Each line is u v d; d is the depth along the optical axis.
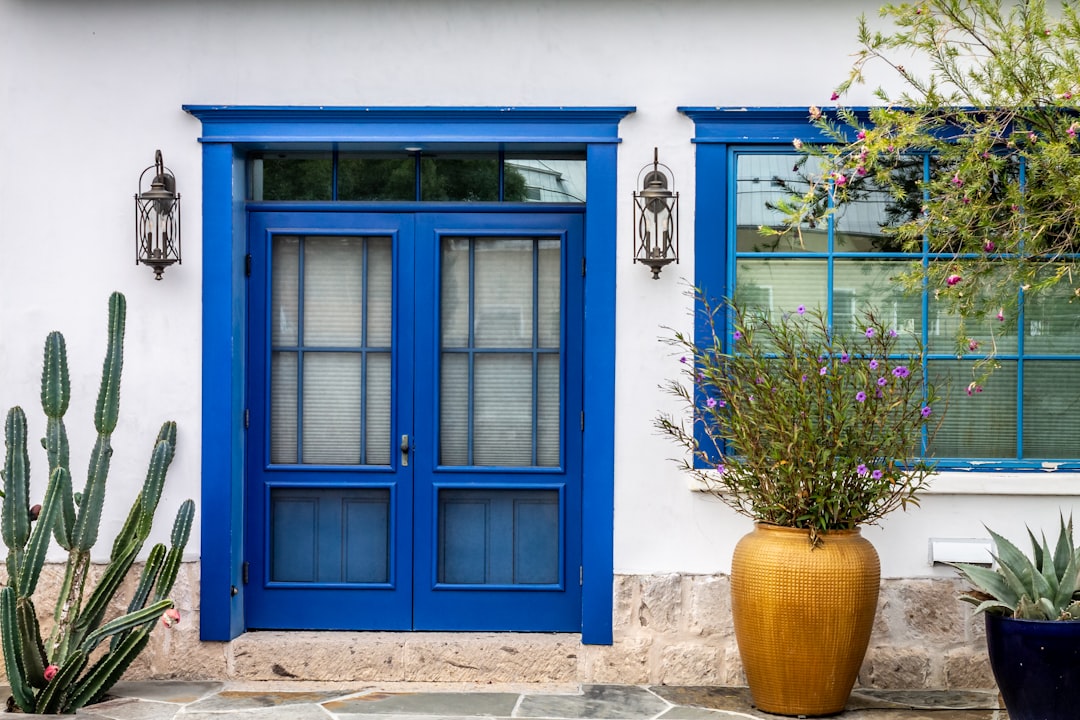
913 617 5.26
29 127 5.31
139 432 5.32
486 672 5.35
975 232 4.91
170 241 5.29
